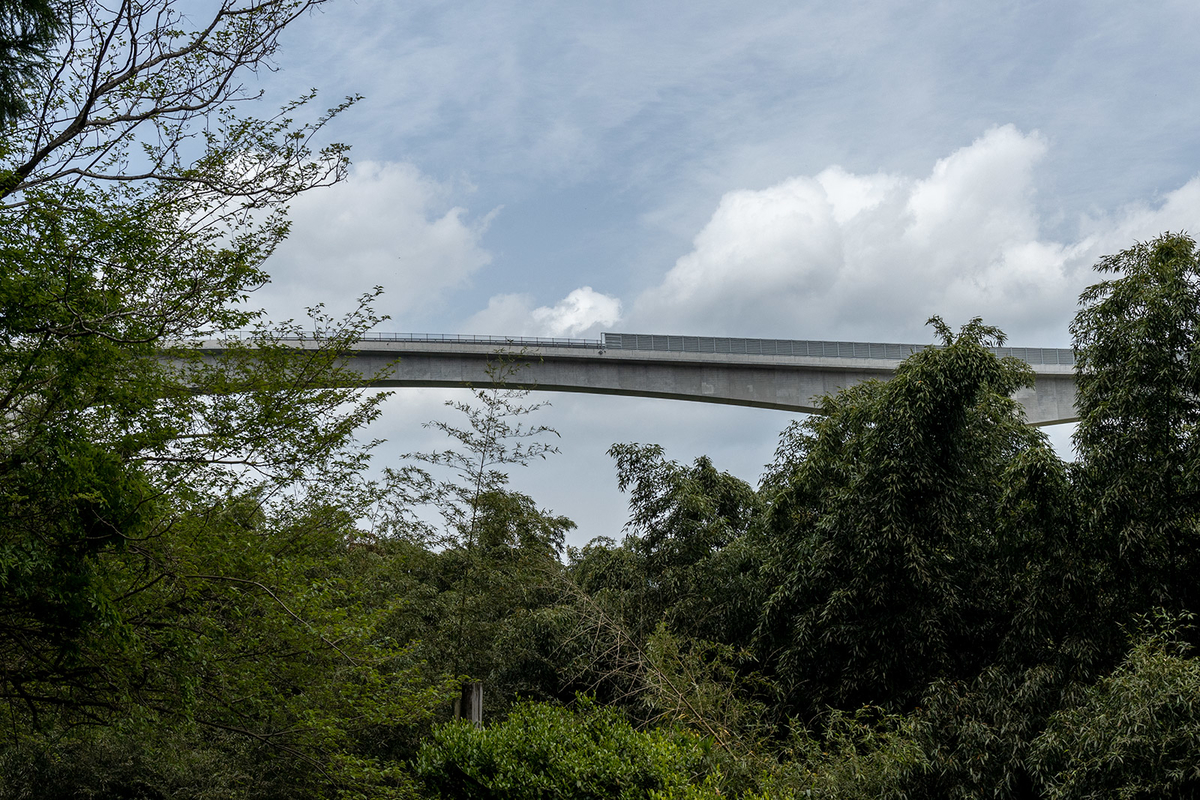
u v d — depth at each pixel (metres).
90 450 6.30
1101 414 10.98
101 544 6.48
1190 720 8.03
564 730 9.90
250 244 7.88
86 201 6.98
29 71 7.38
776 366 34.88
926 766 9.76
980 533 12.83
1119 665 9.85
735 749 10.64
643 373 34.16
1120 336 11.04
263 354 8.71
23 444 6.47
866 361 34.94
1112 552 10.73
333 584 9.60
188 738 9.79
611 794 8.75
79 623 6.48
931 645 11.96
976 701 10.70
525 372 33.16
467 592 13.52
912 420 12.07
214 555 7.64
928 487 12.12
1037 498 11.01
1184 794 8.01
